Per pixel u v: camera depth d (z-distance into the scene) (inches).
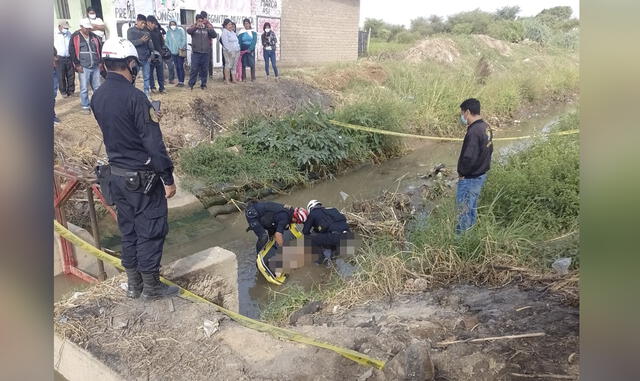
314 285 198.8
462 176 199.0
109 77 119.7
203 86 404.8
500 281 160.2
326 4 648.4
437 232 189.0
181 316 133.1
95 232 175.8
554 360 109.0
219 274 159.9
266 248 210.8
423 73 585.0
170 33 399.9
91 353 119.6
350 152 366.3
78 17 450.6
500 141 437.1
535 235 188.7
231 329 129.6
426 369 105.7
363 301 164.2
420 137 400.5
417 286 165.9
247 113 378.0
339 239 214.1
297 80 493.7
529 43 999.6
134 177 122.4
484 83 589.6
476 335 124.6
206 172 299.1
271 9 571.5
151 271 134.1
